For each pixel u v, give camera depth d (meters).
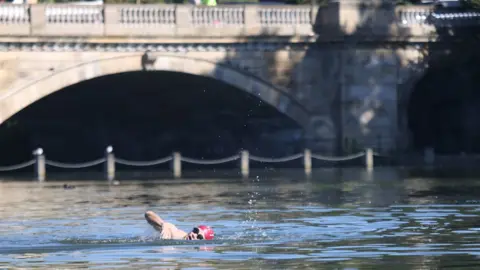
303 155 98.50
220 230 44.94
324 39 104.69
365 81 104.81
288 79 104.81
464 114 110.50
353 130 104.50
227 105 113.25
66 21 97.44
